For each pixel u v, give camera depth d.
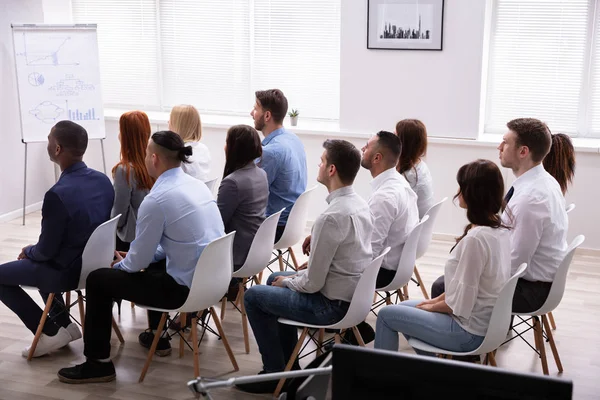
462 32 5.84
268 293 3.40
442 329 3.08
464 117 5.99
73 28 6.64
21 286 3.85
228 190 3.92
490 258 2.97
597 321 4.52
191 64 7.27
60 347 4.06
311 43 6.79
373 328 4.32
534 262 3.55
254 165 4.07
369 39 6.10
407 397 1.63
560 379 1.53
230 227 4.00
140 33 7.36
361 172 6.34
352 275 3.27
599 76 5.95
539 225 3.47
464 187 3.00
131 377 3.76
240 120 7.04
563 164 4.01
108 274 3.57
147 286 3.50
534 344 4.20
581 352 4.08
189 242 3.42
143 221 3.40
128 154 4.10
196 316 3.63
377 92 6.20
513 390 1.56
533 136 3.52
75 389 3.63
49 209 3.67
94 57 6.79
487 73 6.22
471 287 2.97
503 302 2.96
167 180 3.46
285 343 3.69
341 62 6.25
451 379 1.60
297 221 4.43
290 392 2.12
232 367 3.88
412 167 4.34
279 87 7.01
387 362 1.63
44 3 7.13
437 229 6.21
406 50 6.02
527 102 6.18
